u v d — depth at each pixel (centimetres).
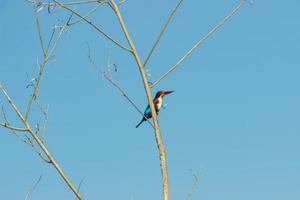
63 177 1106
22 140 1127
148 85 1198
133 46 1218
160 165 1133
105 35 1227
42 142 1125
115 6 1243
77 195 1096
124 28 1228
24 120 1137
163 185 1117
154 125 1166
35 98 1148
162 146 1145
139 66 1209
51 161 1115
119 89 1201
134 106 1189
